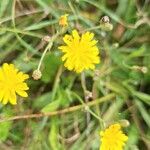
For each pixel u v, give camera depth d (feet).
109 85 0.40
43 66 0.39
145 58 0.39
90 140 0.39
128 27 0.40
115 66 0.40
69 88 0.39
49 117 0.40
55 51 0.38
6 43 0.40
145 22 0.40
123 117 0.40
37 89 0.41
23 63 0.39
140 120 0.40
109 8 0.41
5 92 0.35
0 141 0.40
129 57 0.39
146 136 0.39
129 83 0.40
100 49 0.40
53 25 0.40
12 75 0.35
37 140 0.40
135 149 0.38
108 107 0.40
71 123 0.40
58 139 0.40
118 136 0.35
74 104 0.40
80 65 0.34
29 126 0.40
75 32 0.34
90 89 0.40
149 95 0.40
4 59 0.40
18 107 0.40
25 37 0.40
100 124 0.38
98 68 0.40
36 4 0.40
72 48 0.34
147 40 0.40
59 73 0.39
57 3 0.40
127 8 0.40
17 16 0.40
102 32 0.40
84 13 0.40
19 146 0.40
